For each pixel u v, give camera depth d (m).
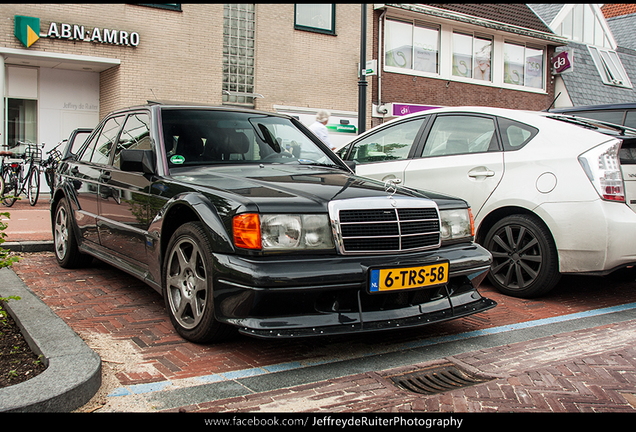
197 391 2.55
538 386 2.73
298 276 2.77
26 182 10.77
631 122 6.74
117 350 3.09
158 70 13.70
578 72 22.73
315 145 4.54
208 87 14.48
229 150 4.00
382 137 5.84
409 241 3.20
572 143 4.39
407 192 3.47
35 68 13.40
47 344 2.78
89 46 12.75
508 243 4.73
